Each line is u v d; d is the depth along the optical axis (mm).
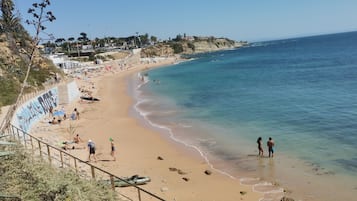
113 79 106875
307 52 174500
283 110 44656
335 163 25297
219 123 40469
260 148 28516
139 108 54250
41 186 12016
